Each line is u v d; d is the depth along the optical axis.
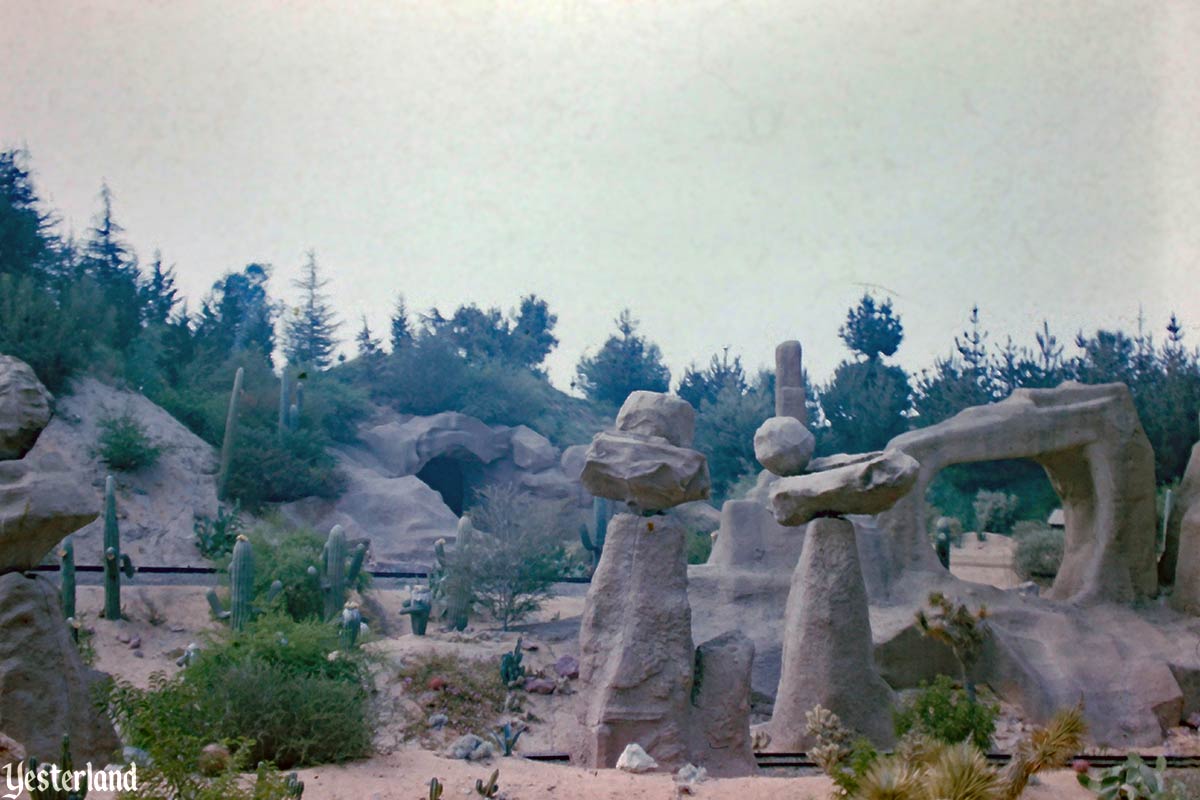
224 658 9.30
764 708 16.12
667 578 10.55
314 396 36.00
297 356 41.91
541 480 39.16
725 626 17.19
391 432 37.94
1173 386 31.45
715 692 10.56
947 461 17.97
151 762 6.97
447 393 42.38
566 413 47.19
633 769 9.28
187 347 36.69
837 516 12.42
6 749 6.82
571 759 10.31
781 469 12.75
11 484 7.41
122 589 19.56
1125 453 18.33
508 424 43.19
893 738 11.90
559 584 24.67
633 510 10.87
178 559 25.20
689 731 10.33
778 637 16.86
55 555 23.28
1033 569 26.08
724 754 10.45
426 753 9.08
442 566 20.22
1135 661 16.09
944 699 10.51
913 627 15.91
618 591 10.59
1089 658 16.08
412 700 15.03
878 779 6.34
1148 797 8.16
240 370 29.19
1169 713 15.48
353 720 8.69
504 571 19.75
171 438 30.06
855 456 12.16
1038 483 36.41
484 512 23.75
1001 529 34.38
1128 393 18.70
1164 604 18.02
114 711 8.45
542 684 15.93
